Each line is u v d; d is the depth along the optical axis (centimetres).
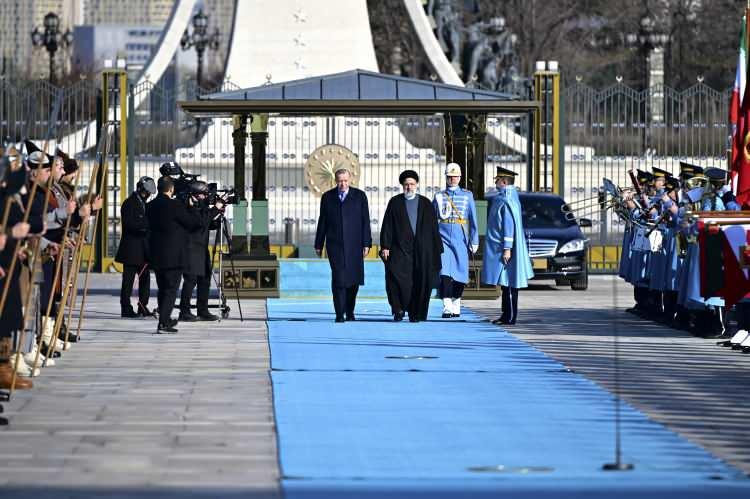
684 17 16025
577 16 16600
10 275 2898
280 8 8931
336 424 2733
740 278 3912
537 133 7531
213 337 4309
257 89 5669
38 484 2189
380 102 5603
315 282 5900
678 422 2797
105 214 7381
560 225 6662
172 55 9600
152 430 2661
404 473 2289
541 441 2573
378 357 3800
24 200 3189
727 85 16025
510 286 4716
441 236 4953
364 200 4822
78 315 5088
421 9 10081
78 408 2911
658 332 4556
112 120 7456
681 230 4309
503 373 3484
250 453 2448
